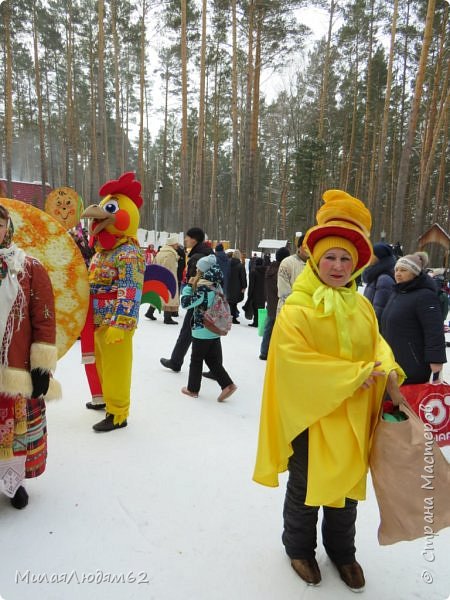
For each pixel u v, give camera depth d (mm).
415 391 3268
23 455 2387
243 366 6207
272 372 2125
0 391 2180
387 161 35594
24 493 2527
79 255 3268
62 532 2336
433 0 14859
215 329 4391
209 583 2053
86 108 37219
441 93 22031
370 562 2268
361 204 2119
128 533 2365
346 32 28203
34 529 2344
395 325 3787
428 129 21109
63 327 3281
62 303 3252
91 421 3750
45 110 38969
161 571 2111
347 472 1885
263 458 2111
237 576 2105
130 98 41844
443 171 26516
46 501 2596
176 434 3645
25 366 2256
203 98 20562
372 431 2021
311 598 1999
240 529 2457
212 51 27359
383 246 5078
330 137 35156
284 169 41656
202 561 2193
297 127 37531
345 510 2064
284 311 2076
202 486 2869
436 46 23234
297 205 36250
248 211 22062
